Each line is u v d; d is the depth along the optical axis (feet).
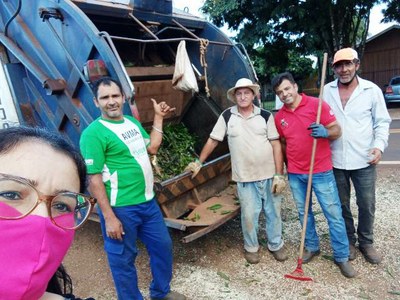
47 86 9.80
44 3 9.78
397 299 8.96
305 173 10.11
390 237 11.82
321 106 9.50
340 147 10.18
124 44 13.25
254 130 10.11
